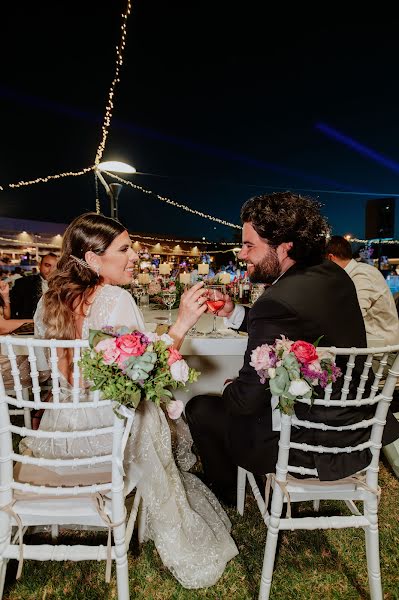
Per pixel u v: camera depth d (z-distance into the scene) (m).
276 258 1.42
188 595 1.46
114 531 1.18
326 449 1.23
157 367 1.06
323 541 1.74
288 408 1.10
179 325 1.58
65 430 1.33
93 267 1.50
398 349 1.11
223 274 2.91
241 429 1.41
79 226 1.51
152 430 1.40
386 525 1.85
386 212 8.27
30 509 1.18
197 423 1.88
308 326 1.21
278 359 1.10
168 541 1.46
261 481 2.22
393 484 2.22
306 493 1.32
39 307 1.48
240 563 1.60
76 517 1.19
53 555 1.19
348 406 1.21
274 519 1.29
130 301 1.37
